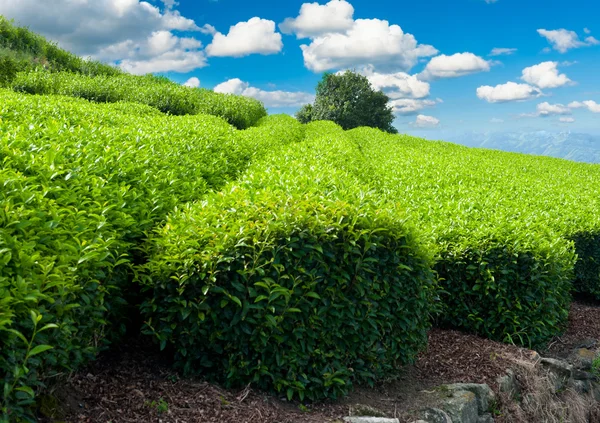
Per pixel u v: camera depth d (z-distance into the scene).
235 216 4.58
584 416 5.88
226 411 3.87
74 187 4.55
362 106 51.31
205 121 14.18
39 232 3.45
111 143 6.95
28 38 26.31
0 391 2.69
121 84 20.64
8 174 4.05
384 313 4.68
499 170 15.70
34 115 8.22
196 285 4.16
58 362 3.22
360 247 4.55
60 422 3.19
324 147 12.78
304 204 4.66
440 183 11.36
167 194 5.80
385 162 14.70
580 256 8.91
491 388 5.25
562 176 17.11
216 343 4.22
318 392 4.36
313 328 4.34
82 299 3.43
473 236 6.54
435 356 5.80
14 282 2.84
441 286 6.22
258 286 4.18
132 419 3.53
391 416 4.34
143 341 4.68
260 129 17.62
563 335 7.43
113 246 4.04
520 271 6.43
